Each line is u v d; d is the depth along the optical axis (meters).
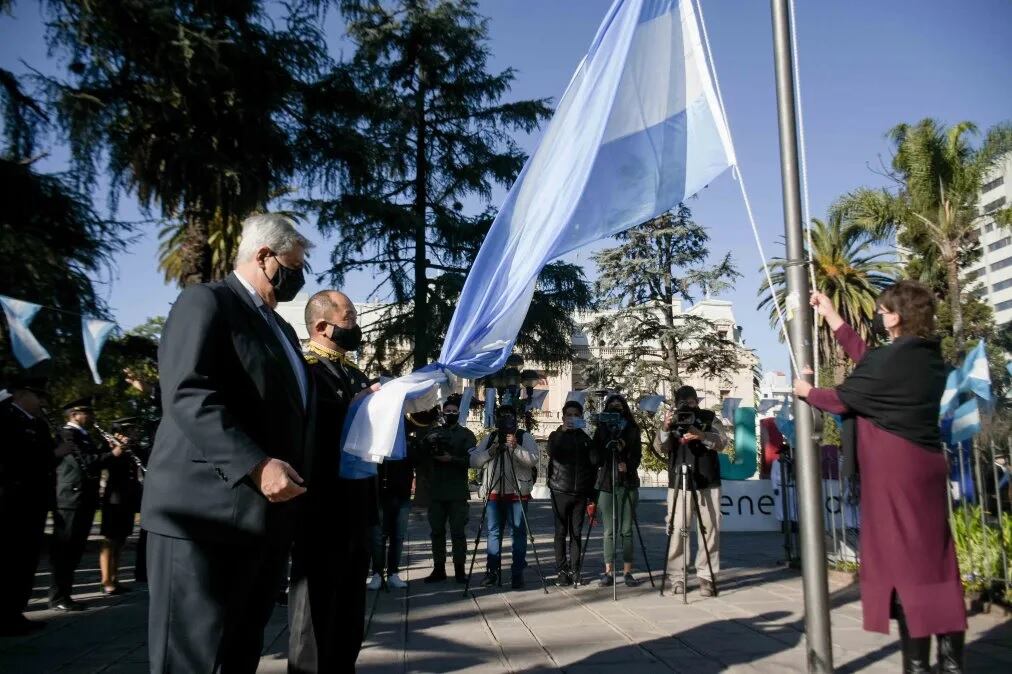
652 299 34.09
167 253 24.17
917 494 3.46
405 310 23.20
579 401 8.51
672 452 7.70
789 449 9.80
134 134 12.52
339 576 3.87
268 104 12.93
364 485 4.07
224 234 16.11
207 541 2.67
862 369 3.58
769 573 8.77
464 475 8.73
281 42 13.20
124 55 12.02
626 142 4.48
